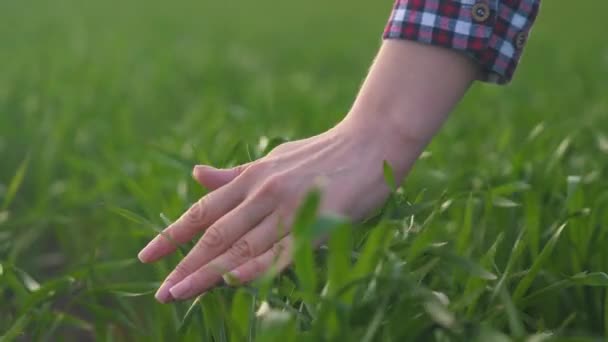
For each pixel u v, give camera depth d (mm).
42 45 2996
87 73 2299
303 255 580
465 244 771
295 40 3992
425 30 684
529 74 2736
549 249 736
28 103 1715
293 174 675
